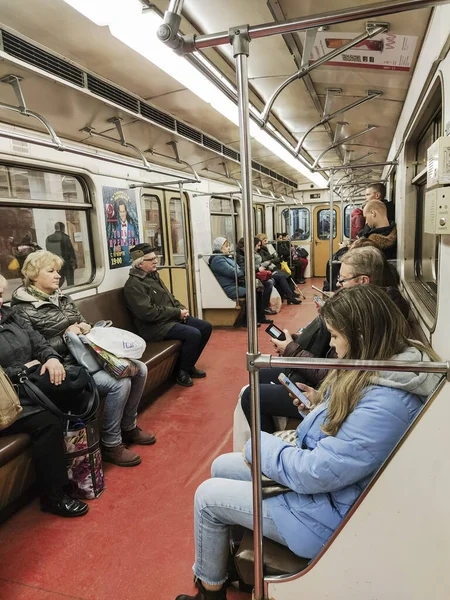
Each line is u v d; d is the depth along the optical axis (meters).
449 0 0.97
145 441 3.07
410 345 1.31
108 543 2.11
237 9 2.02
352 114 3.83
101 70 2.82
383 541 1.12
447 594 1.10
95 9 1.89
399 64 2.51
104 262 4.23
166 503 2.42
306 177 10.33
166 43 1.13
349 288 1.39
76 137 3.65
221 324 6.77
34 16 2.07
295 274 11.62
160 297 4.37
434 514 1.07
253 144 5.38
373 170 7.97
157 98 3.47
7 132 2.39
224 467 1.73
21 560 2.01
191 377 4.44
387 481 1.08
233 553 1.73
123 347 2.85
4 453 2.09
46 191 3.56
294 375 2.44
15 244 3.27
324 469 1.20
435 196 1.37
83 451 2.42
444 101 1.57
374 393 1.21
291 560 1.34
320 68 2.69
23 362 2.51
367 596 1.17
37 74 2.43
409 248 3.36
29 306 2.89
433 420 1.03
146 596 1.80
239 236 8.40
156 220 5.43
